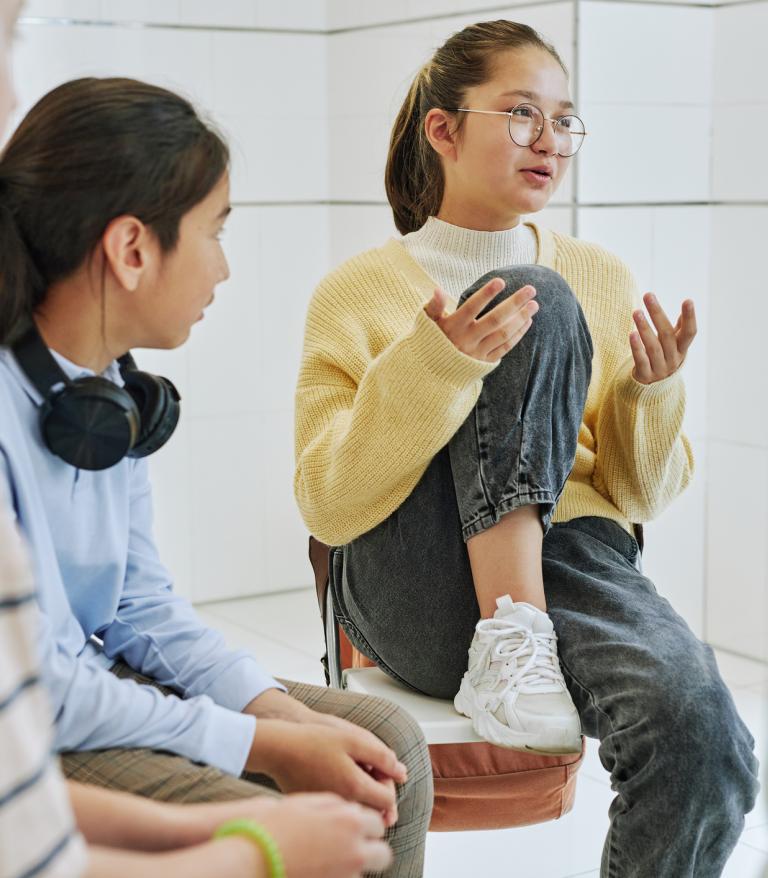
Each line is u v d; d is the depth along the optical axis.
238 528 3.62
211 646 1.37
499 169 1.75
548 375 1.51
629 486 1.74
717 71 3.02
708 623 3.21
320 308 1.81
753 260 2.99
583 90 2.83
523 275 1.53
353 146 3.51
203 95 3.41
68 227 1.18
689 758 1.36
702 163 3.05
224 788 1.12
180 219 1.21
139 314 1.23
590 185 2.87
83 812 0.89
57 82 3.22
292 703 1.32
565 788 1.52
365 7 3.39
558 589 1.58
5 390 1.18
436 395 1.46
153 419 1.29
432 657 1.57
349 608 1.68
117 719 1.16
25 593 0.70
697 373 3.13
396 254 1.83
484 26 1.82
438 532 1.55
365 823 0.85
